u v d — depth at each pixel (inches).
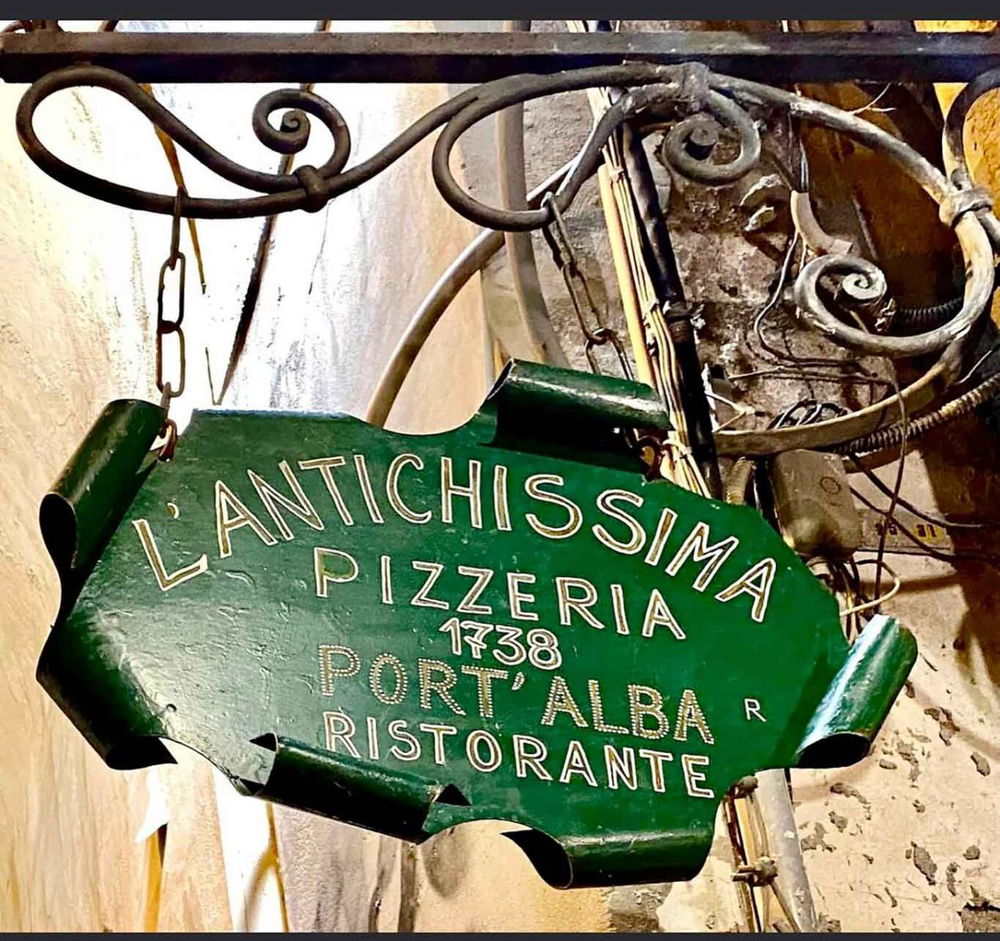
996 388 77.7
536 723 45.3
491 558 48.4
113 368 218.2
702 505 51.5
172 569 45.3
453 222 107.6
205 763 197.5
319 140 177.2
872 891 71.4
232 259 225.9
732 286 93.2
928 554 83.7
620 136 76.9
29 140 53.1
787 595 50.1
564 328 88.7
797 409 85.9
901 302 93.1
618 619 48.1
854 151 98.4
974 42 64.8
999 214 75.9
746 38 63.5
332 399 151.6
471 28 111.7
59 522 45.8
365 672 44.7
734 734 46.7
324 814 42.2
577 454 51.7
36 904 159.9
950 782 75.7
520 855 74.7
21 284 194.1
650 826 44.1
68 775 184.4
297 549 46.7
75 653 43.2
